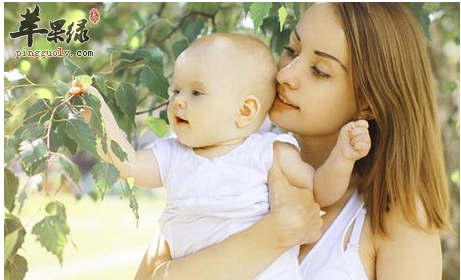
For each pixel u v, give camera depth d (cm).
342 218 154
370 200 154
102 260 598
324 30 154
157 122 201
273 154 154
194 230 150
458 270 299
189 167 152
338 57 153
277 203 147
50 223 105
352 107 158
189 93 152
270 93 158
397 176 150
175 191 153
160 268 146
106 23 297
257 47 159
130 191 123
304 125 159
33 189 108
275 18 216
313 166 169
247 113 155
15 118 137
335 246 150
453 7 259
